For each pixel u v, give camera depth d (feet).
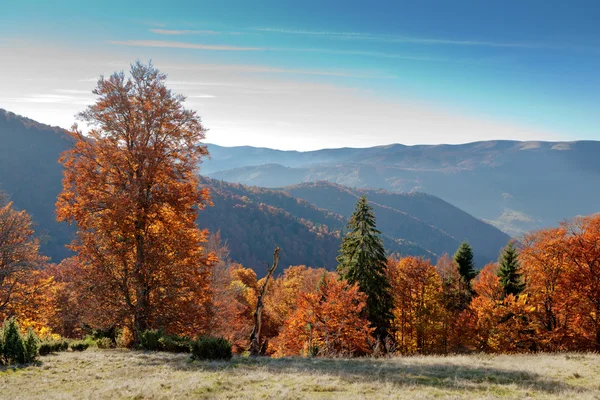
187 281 66.13
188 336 66.90
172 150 66.18
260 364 47.50
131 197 59.93
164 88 65.05
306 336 85.56
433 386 36.04
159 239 64.69
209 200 69.77
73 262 66.64
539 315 106.22
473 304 122.01
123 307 64.95
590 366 46.83
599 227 95.09
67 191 62.95
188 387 34.73
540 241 103.91
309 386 35.42
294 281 200.13
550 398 32.12
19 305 84.89
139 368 44.14
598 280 90.84
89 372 42.80
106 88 61.98
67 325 91.76
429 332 123.75
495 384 37.14
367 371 42.91
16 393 34.58
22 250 86.94
